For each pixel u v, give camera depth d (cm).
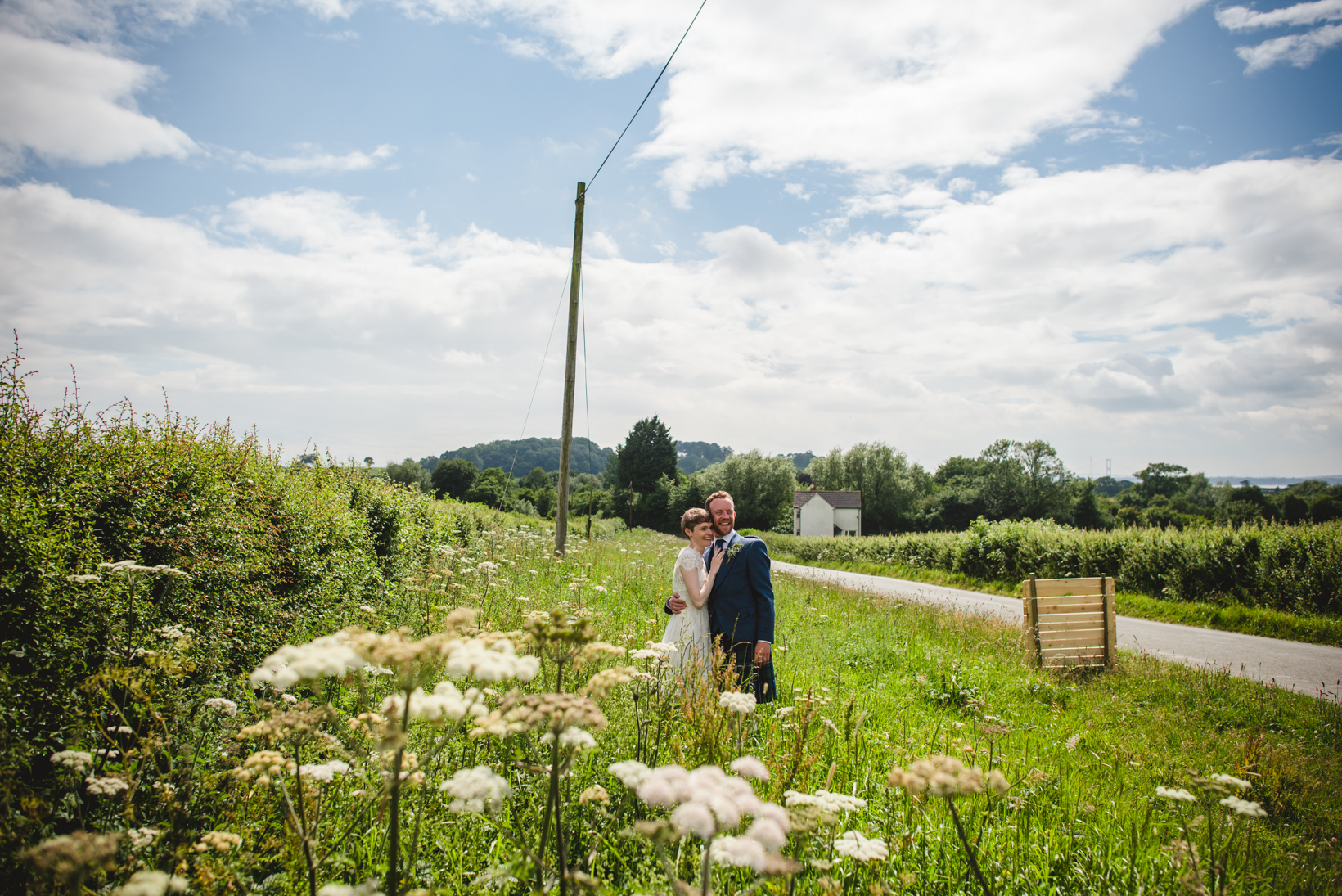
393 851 173
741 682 442
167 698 286
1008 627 1077
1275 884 321
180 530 433
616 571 1248
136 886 150
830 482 7806
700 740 311
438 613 522
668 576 1214
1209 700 728
